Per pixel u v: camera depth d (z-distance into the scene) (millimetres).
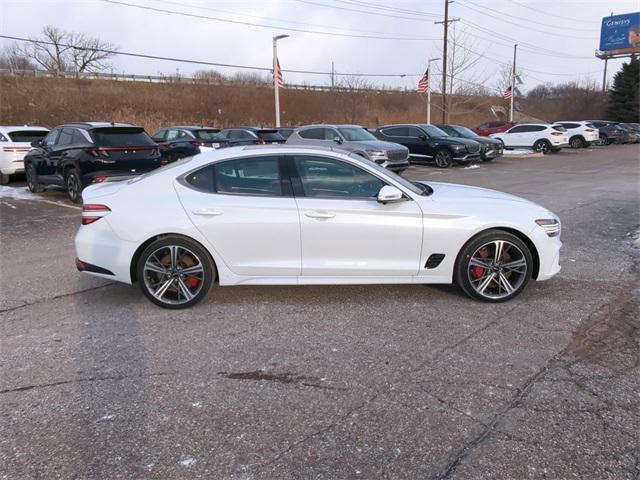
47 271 6098
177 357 3832
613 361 3703
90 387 3414
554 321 4418
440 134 20406
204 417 3068
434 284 5367
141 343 4070
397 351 3887
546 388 3340
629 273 5762
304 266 4691
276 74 26531
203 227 4602
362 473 2586
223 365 3701
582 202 10828
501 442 2803
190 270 4715
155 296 4746
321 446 2791
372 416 3055
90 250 4758
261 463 2662
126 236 4652
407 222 4641
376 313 4625
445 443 2803
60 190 13000
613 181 14719
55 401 3250
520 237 4801
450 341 4043
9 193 12602
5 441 2854
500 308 4723
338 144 15500
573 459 2664
